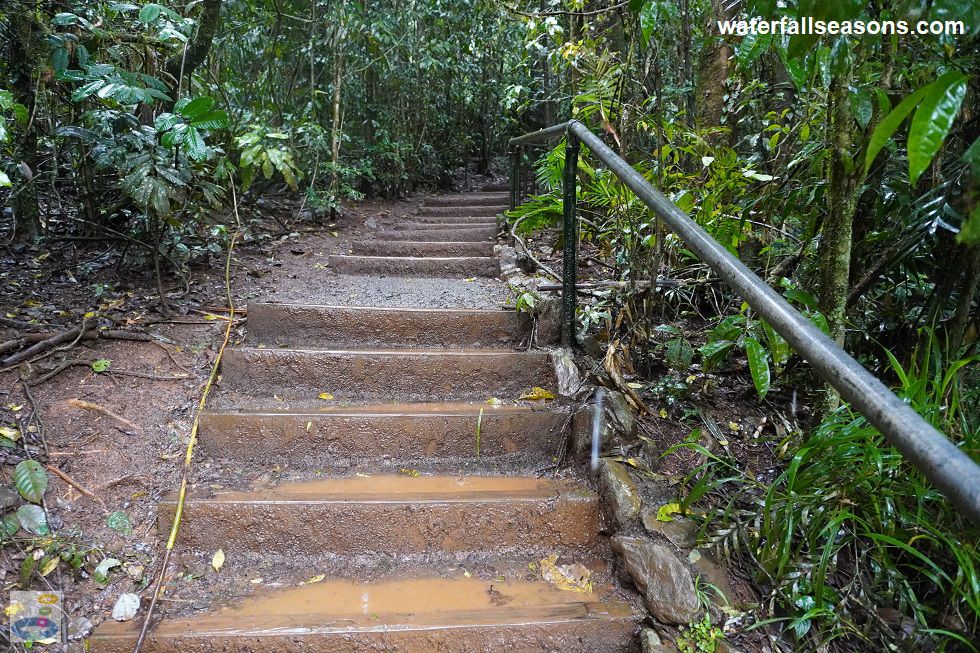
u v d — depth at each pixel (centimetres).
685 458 176
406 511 160
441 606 141
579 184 283
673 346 194
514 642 133
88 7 227
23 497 144
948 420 136
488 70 823
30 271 250
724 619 131
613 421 182
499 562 158
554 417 193
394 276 322
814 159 187
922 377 138
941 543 132
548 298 236
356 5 495
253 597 143
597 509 164
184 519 155
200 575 149
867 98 133
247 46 476
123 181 209
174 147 219
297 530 158
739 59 122
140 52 270
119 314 224
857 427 136
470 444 191
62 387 181
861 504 138
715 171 203
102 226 254
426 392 214
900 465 136
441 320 237
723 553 144
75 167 280
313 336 234
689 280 231
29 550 136
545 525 162
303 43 507
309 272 312
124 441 170
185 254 262
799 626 126
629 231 214
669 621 132
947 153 155
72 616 129
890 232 167
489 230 439
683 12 220
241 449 183
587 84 251
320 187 532
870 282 173
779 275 212
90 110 237
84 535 144
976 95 136
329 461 186
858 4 85
